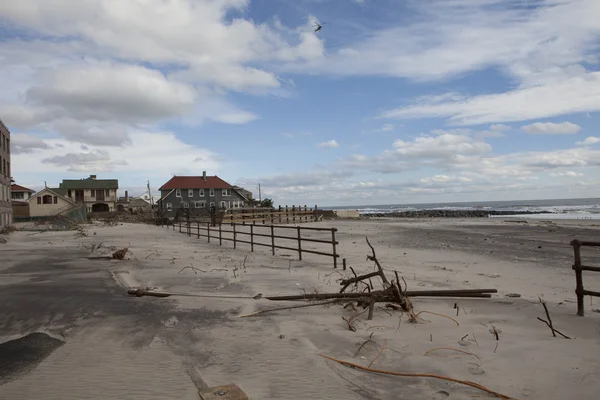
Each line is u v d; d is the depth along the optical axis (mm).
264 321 5633
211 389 3461
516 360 4129
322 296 6660
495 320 5578
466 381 3658
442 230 30172
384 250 16297
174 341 4785
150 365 4066
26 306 6379
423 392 3516
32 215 65312
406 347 4555
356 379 3785
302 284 8445
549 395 3400
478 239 22016
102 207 82250
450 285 8461
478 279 9359
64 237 24484
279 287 8117
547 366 3965
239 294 7449
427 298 6969
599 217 55062
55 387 3570
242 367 4035
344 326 5383
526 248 17172
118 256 12664
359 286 8273
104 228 35781
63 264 11602
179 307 6395
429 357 4254
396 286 6574
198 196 74938
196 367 4027
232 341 4793
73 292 7473
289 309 6277
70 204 67000
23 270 10430
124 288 7914
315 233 27500
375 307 6320
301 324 5480
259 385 3645
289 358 4266
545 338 4781
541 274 10336
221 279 9039
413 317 5574
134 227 37875
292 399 3385
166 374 3852
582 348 4422
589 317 5656
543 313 5918
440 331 5102
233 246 18156
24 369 3965
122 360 4195
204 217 54781
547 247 17594
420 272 10375
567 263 12602
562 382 3623
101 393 3461
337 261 12609
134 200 96438
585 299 7180
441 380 3732
